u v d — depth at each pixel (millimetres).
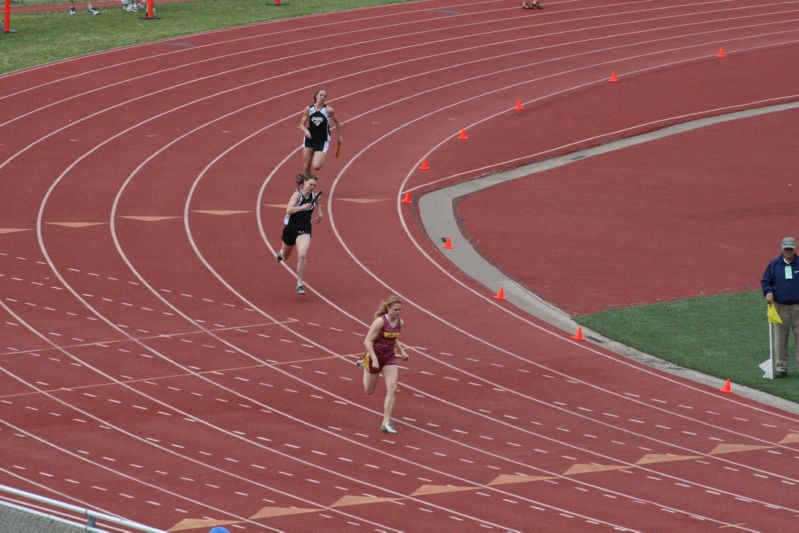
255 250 62062
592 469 39875
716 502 37531
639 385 47812
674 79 97688
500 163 79125
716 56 103875
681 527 35531
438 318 54312
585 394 46625
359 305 55375
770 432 43656
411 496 37250
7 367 46812
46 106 87562
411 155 80125
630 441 42406
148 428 41812
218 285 57031
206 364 47906
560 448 41562
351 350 50125
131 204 68562
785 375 48906
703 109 90938
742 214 69750
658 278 60062
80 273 57812
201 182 73000
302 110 88625
